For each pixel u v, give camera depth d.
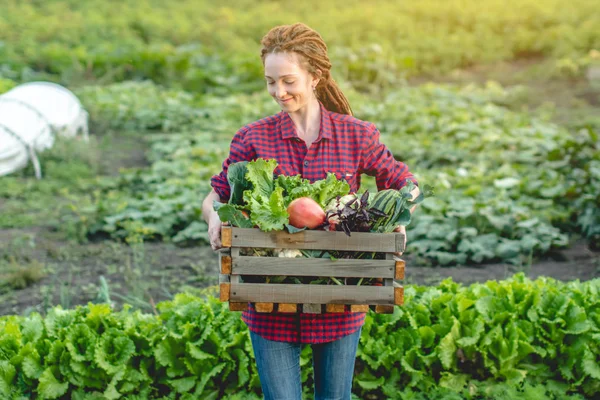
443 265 6.92
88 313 4.31
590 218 7.38
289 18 23.52
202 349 4.21
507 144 10.82
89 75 16.89
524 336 4.27
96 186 9.48
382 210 2.69
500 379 4.30
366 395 4.34
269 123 2.96
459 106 14.08
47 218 8.27
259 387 4.23
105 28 21.59
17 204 8.72
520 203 8.01
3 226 7.97
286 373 2.86
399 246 2.65
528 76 18.53
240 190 2.77
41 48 18.31
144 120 13.30
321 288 2.65
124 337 4.10
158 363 4.18
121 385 4.11
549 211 7.75
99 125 13.09
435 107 13.41
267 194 2.69
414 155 10.67
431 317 4.48
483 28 21.92
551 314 4.39
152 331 4.25
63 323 4.25
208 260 7.09
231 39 21.22
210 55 18.17
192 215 7.99
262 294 2.64
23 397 3.95
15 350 4.12
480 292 4.63
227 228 2.58
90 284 6.20
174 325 4.28
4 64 17.05
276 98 2.80
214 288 5.90
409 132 12.26
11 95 10.91
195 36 21.64
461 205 7.76
